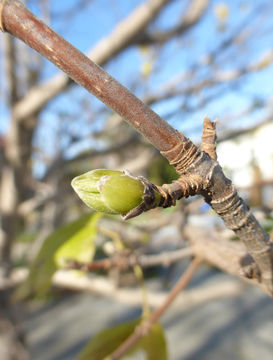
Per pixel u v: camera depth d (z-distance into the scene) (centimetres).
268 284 5
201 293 15
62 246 10
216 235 8
